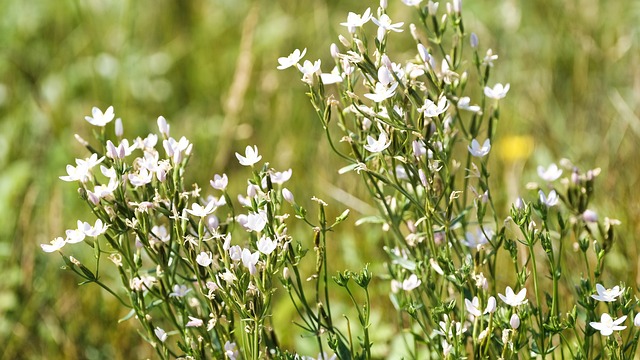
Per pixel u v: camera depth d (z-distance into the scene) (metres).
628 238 4.06
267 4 6.97
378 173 3.09
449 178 3.14
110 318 4.18
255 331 2.68
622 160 4.76
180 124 6.11
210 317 3.04
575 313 2.69
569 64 5.84
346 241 4.43
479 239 3.17
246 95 6.12
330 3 6.97
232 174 5.31
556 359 3.45
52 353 4.09
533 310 2.88
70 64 6.55
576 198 3.32
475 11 6.50
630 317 3.23
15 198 5.05
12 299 4.27
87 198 2.79
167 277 2.94
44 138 5.74
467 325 3.05
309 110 5.80
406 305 3.08
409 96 2.80
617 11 6.22
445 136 3.12
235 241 4.45
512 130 5.34
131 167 2.99
